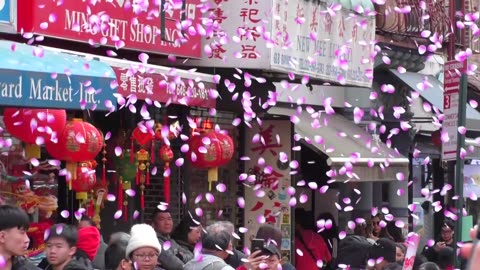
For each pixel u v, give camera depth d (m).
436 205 13.05
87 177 11.19
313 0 14.65
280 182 15.84
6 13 10.86
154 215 11.68
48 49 10.40
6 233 7.88
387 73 19.80
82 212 10.39
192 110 14.12
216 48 13.67
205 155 13.41
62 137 10.60
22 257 8.31
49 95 9.40
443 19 21.39
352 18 15.80
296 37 14.23
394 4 19.45
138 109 13.02
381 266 11.08
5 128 10.52
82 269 8.80
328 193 18.08
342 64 14.04
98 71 10.01
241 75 14.05
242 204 14.12
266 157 15.88
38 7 11.05
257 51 13.58
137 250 8.93
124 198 12.87
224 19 13.67
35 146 10.73
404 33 19.81
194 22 13.53
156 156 13.80
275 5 13.60
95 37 11.91
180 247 11.46
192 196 14.73
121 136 12.70
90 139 10.73
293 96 16.41
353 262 11.72
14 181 11.20
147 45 12.75
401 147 20.11
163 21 12.88
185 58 13.55
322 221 14.62
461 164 12.27
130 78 11.60
